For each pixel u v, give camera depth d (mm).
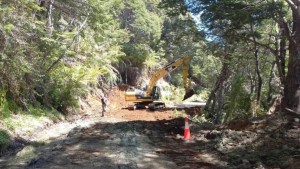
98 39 22781
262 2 15250
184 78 23703
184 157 10625
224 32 17312
